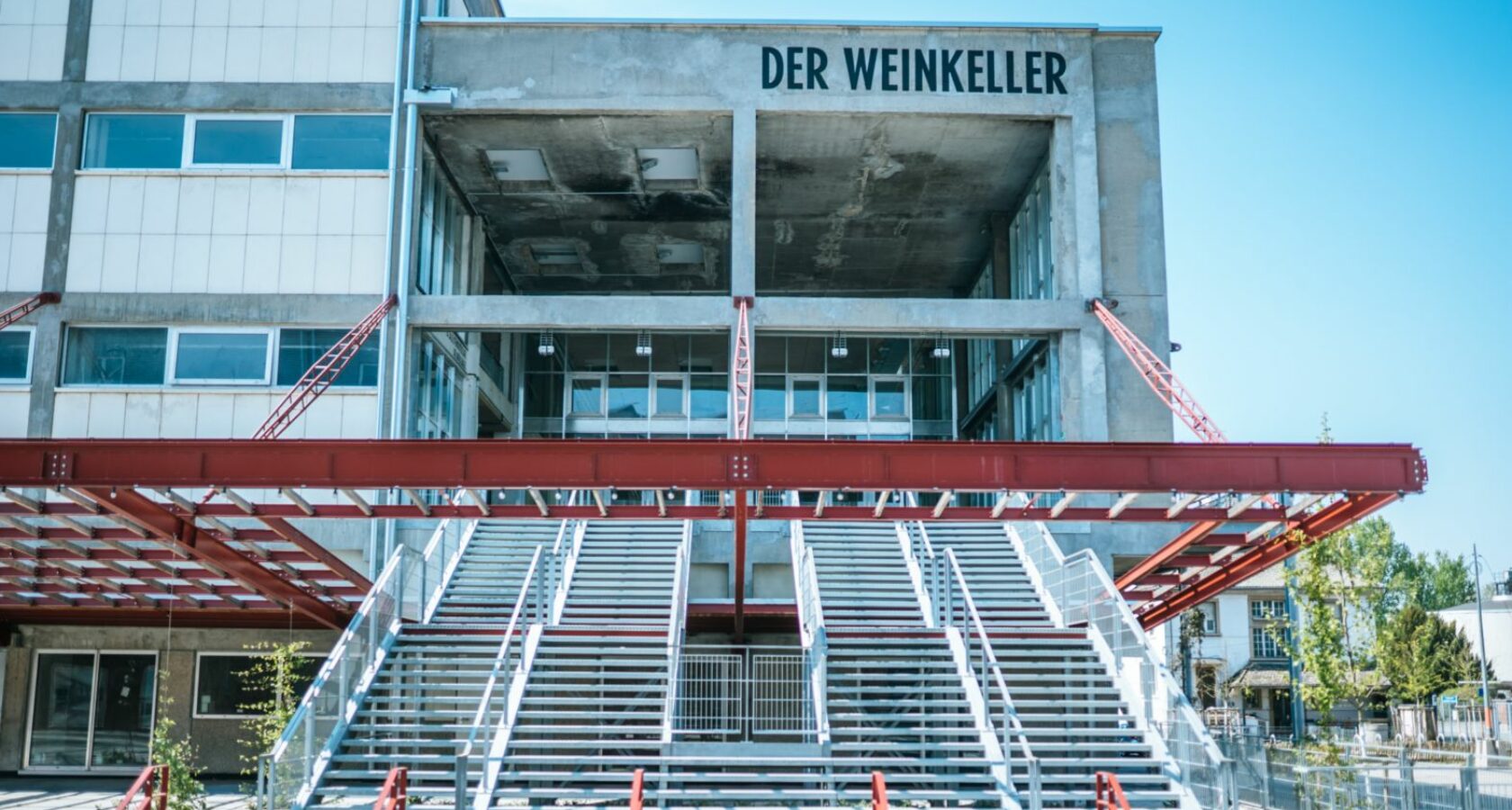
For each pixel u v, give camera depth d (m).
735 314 30.45
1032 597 26.52
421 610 24.30
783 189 36.53
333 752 19.66
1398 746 34.34
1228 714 60.00
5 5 30.91
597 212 38.22
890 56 31.45
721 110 31.09
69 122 30.44
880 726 22.39
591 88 31.12
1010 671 23.48
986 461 17.69
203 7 30.97
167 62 30.70
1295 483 17.55
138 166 30.58
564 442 17.52
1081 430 30.17
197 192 30.34
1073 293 30.92
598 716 21.14
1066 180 31.30
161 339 29.98
